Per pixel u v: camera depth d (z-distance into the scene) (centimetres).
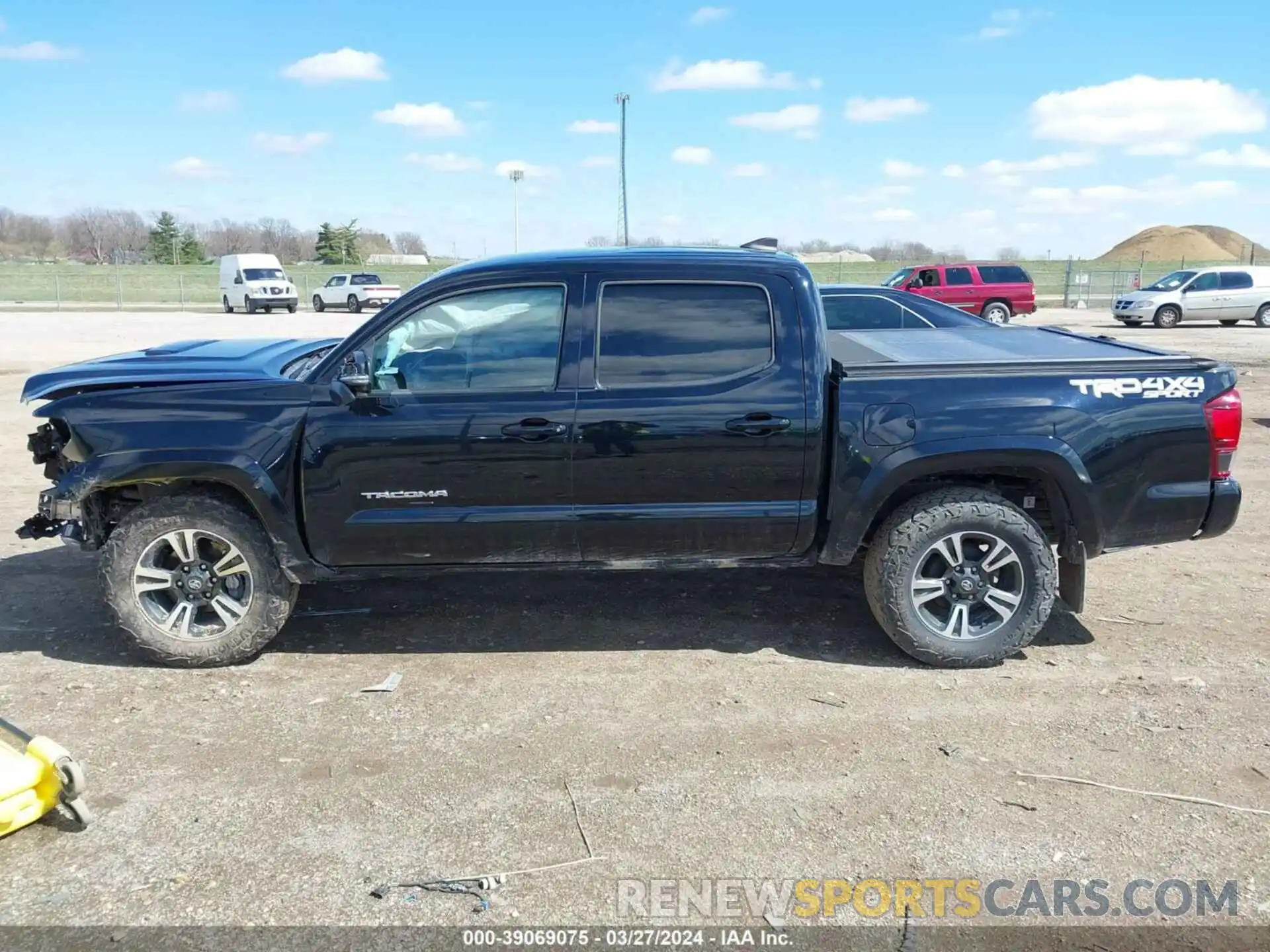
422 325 445
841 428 439
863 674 457
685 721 413
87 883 310
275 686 447
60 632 507
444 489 443
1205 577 588
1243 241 13038
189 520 447
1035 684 445
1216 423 447
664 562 462
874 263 5741
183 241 9300
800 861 321
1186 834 334
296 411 440
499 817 344
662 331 443
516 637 503
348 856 323
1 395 1329
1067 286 3872
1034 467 441
